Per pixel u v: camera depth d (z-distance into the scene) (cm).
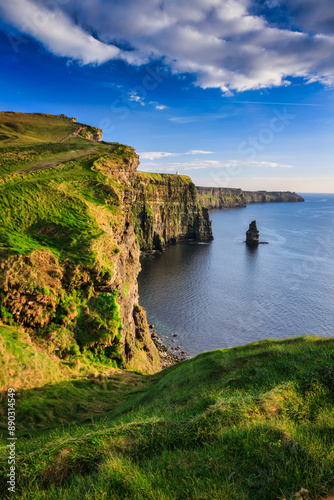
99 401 2022
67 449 722
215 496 482
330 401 814
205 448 650
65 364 2516
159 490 521
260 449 579
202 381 1452
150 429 776
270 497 480
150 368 4516
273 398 816
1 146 7225
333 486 483
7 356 1998
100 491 542
